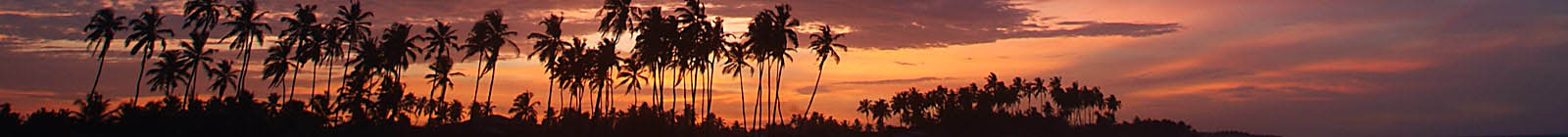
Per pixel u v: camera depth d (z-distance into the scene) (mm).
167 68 88062
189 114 75312
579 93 93875
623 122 91750
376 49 89938
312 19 90750
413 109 92438
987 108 147875
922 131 144750
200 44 90375
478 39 90312
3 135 67438
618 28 82750
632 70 88625
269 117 77312
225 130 72750
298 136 78188
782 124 102812
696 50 81062
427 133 92312
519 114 108625
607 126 92250
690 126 93688
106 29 87188
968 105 146500
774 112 90625
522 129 103562
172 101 77812
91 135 71438
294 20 91188
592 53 89125
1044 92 180000
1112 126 188000
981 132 139375
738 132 122812
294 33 90375
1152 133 191250
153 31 89250
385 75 90188
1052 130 155500
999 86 161500
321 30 90125
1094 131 183625
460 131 95625
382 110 88938
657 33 81188
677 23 81625
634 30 83188
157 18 90750
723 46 82625
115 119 73688
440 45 90438
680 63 81875
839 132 137000
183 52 89625
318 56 90250
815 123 134000
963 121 139875
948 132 139875
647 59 83000
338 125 88688
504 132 100938
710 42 81812
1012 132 143125
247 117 74688
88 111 73750
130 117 73812
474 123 100750
